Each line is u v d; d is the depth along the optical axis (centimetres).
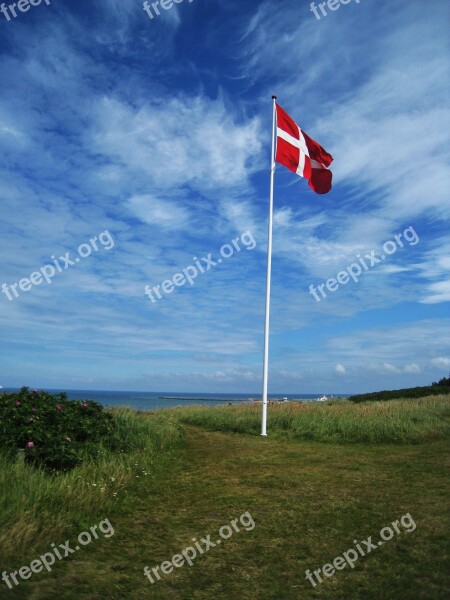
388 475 869
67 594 418
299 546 537
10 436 789
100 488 683
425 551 505
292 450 1154
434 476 855
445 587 424
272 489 776
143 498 721
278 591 436
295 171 1462
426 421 1488
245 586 446
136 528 593
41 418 872
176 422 1515
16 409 859
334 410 1691
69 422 933
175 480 841
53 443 802
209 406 2362
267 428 1491
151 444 1105
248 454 1099
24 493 588
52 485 644
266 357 1441
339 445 1246
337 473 891
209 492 761
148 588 439
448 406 1819
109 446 958
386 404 1930
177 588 441
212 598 423
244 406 2172
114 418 1183
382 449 1173
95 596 418
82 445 888
